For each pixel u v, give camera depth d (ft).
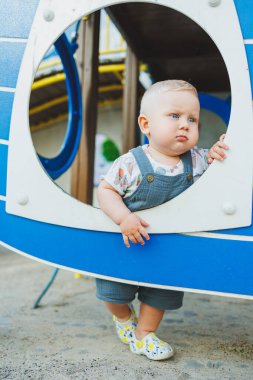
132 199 3.97
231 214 3.53
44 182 4.00
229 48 3.49
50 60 14.74
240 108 3.48
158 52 9.62
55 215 3.99
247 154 3.47
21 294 6.66
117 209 3.77
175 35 8.86
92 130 7.87
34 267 9.07
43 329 5.00
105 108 17.67
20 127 4.03
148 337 4.15
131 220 3.67
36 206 4.02
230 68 3.49
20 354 4.22
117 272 3.85
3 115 4.09
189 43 9.19
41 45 3.99
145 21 8.33
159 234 3.74
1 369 3.84
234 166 3.51
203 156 4.16
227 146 3.52
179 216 3.67
